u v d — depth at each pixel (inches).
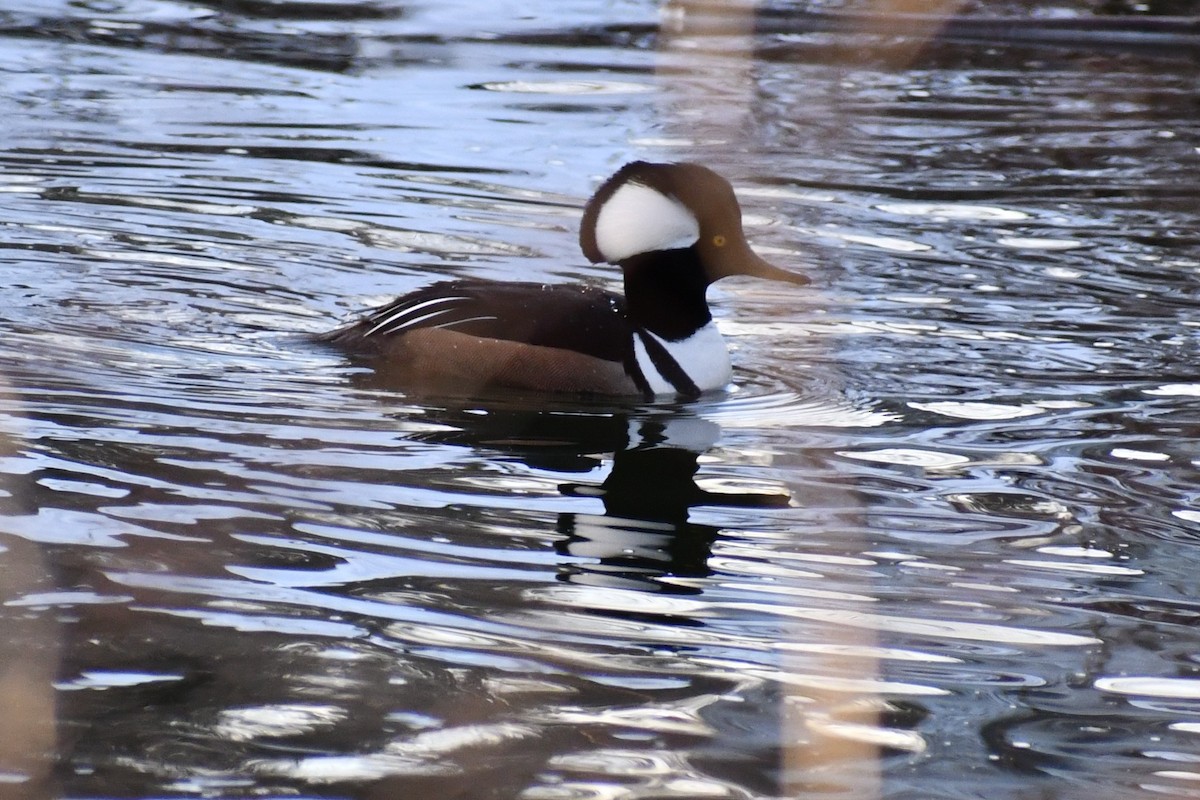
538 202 665.0
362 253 590.9
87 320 494.0
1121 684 276.1
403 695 262.8
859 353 493.7
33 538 318.7
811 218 651.5
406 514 345.4
